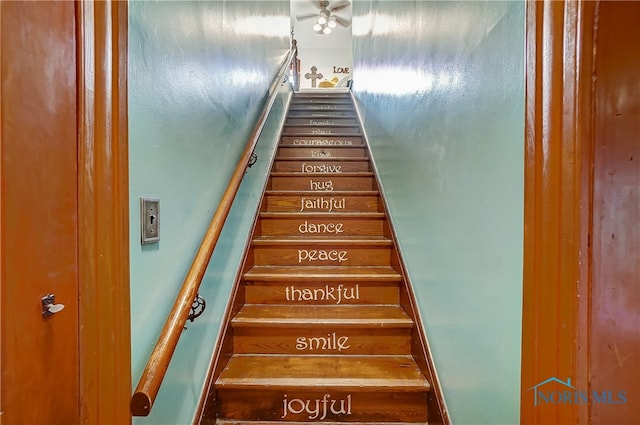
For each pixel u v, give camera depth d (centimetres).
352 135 340
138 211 76
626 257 55
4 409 49
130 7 73
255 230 209
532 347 61
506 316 74
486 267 84
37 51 53
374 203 241
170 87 93
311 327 149
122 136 66
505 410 74
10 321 50
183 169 102
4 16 49
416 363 142
